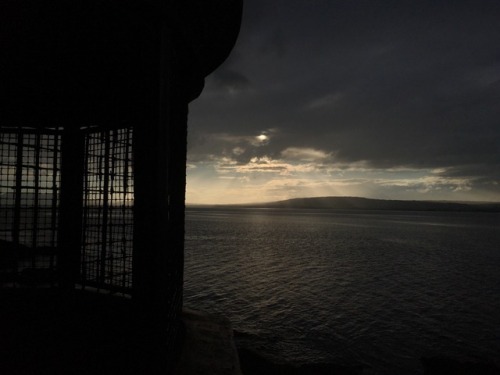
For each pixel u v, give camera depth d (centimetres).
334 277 4569
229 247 7438
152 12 326
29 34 378
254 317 2859
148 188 327
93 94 540
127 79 474
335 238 10019
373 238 10250
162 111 329
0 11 332
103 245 512
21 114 595
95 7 322
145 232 329
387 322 2847
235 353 480
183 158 480
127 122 489
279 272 4769
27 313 459
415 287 4122
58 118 573
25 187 529
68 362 345
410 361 2142
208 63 524
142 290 329
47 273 540
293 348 2261
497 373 1919
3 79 501
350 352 2242
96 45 404
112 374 323
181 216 475
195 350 474
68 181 558
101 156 521
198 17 385
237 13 432
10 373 318
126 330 399
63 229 551
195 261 5494
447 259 6369
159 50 327
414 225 18188
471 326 2786
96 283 520
